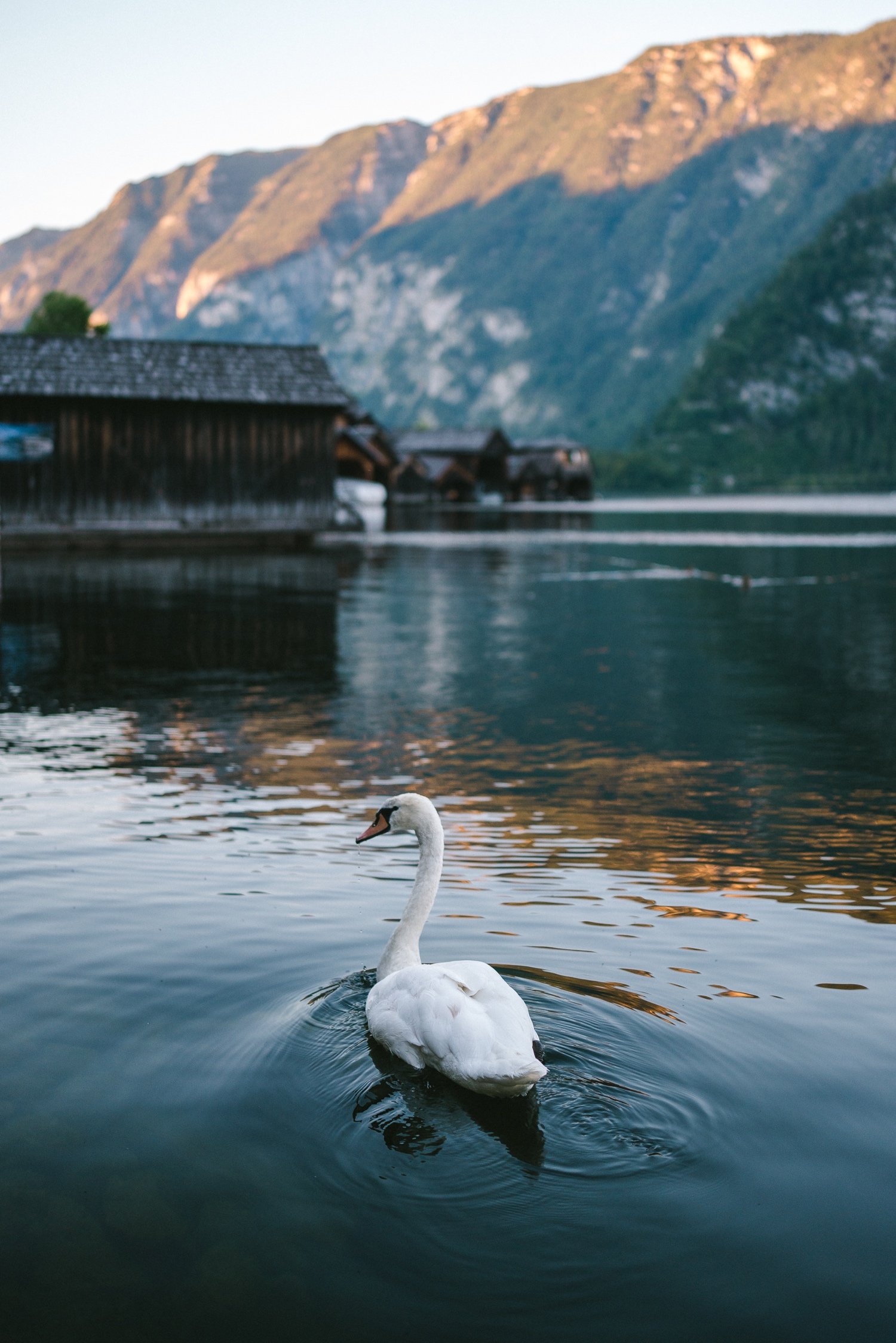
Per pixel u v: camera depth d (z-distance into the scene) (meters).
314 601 28.05
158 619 24.06
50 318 91.00
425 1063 5.10
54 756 12.05
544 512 100.44
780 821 9.78
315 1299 3.76
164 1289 3.80
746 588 32.81
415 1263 3.94
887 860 8.65
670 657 19.80
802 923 7.16
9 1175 4.38
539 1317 3.69
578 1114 4.82
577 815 9.92
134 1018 5.68
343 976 6.19
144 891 7.68
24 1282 3.82
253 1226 4.11
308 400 48.66
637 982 6.16
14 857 8.48
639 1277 3.88
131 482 46.72
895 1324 3.67
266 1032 5.53
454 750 12.54
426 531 66.50
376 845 8.88
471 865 8.40
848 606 27.98
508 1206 4.24
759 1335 3.62
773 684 17.14
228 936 6.81
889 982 6.20
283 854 8.59
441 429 135.00
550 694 16.20
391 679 17.25
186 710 14.72
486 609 26.83
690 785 11.06
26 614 24.62
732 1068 5.21
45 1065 5.21
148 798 10.34
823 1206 4.23
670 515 95.19
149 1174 4.39
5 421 44.75
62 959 6.43
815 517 90.81
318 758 12.12
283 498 49.38
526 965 6.38
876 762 12.13
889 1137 4.66
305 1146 4.59
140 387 46.22
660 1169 4.45
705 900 7.60
